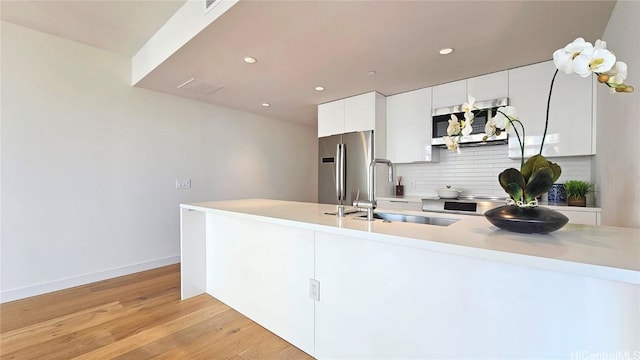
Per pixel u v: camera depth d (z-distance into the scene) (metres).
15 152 2.43
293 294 1.77
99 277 2.88
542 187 1.06
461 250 0.93
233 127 4.19
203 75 2.80
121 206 3.05
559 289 0.94
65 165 2.69
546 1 1.64
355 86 3.15
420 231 1.19
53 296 2.47
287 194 5.08
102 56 2.91
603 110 2.06
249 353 1.67
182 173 3.57
